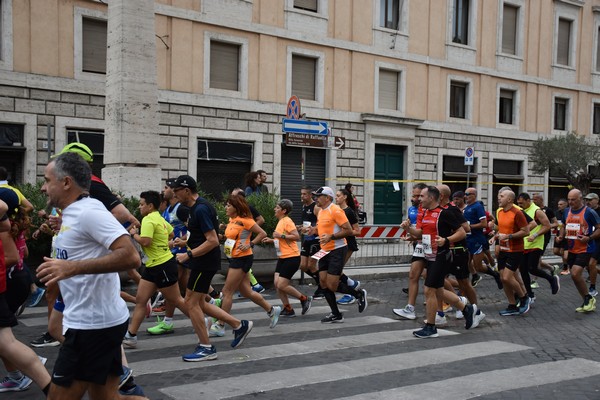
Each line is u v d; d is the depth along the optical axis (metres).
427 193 7.47
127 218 5.14
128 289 10.20
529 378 5.74
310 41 21.52
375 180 21.25
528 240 10.17
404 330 7.98
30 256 9.33
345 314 9.16
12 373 4.97
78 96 17.17
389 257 15.27
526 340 7.50
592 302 9.62
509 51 27.48
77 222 3.27
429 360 6.36
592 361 6.45
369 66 23.02
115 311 3.38
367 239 15.13
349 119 22.44
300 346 6.90
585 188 25.95
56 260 3.15
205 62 19.47
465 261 8.11
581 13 29.53
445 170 25.36
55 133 16.81
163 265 6.50
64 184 3.31
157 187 12.34
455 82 25.89
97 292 3.31
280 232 8.70
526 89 27.81
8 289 5.12
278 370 5.85
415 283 8.76
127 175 11.92
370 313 9.30
